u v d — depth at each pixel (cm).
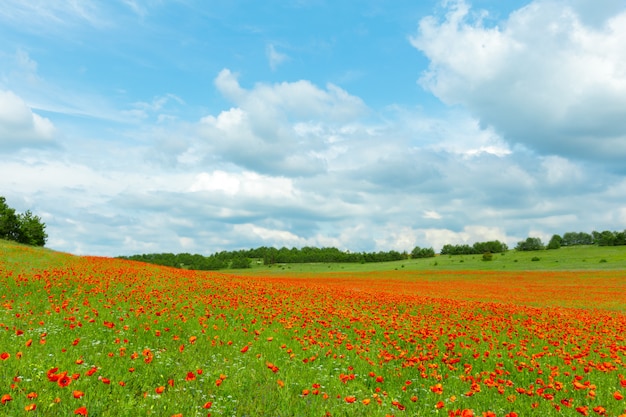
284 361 1096
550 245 18575
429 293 4572
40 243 8625
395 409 776
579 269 10212
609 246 17225
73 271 2933
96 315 1536
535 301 3875
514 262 13675
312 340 1365
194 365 977
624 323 2189
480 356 1330
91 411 620
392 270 12544
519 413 806
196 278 3594
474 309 2645
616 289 5384
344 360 1171
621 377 1035
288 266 17375
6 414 570
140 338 1267
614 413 815
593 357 1378
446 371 1143
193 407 683
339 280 7506
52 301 1828
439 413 781
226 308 1994
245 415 705
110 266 3762
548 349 1458
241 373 931
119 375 828
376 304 2633
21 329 1243
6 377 720
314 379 943
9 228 8206
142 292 2269
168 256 17462
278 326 1647
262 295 2733
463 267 13000
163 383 838
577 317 2411
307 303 2400
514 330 1830
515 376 1127
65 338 1145
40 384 707
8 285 2238
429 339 1529
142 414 651
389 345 1443
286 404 758
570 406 838
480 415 786
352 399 694
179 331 1430
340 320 1892
